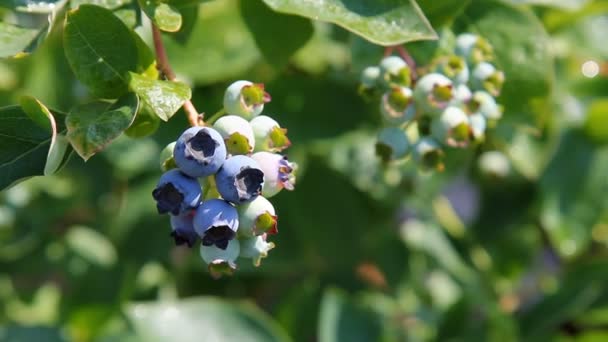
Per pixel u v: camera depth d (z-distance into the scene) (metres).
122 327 0.81
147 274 0.90
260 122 0.55
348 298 0.85
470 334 0.88
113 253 0.89
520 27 0.67
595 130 0.83
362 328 0.84
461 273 0.90
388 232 0.91
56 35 0.80
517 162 0.78
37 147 0.56
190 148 0.53
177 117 0.76
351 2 0.57
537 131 0.67
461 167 0.83
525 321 0.90
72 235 0.91
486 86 0.64
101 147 0.54
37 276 0.95
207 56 0.74
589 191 0.82
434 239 0.91
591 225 0.82
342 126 0.81
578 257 0.95
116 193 0.90
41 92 0.81
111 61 0.56
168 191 0.53
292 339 0.88
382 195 0.86
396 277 0.90
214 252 0.54
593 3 0.78
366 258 0.90
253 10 0.65
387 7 0.56
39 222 0.89
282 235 0.88
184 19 0.62
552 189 0.82
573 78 0.86
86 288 0.89
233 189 0.53
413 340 0.89
